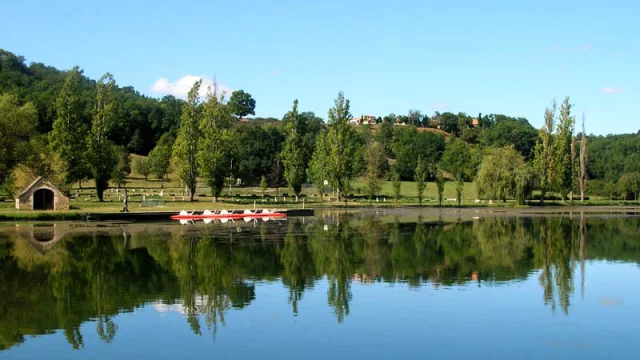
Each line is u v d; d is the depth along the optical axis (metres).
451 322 22.28
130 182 149.75
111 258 37.31
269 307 24.53
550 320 22.64
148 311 23.86
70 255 38.53
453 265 35.53
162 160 139.88
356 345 19.45
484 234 54.00
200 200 99.00
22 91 187.25
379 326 21.70
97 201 90.75
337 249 42.19
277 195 125.19
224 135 95.75
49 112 160.50
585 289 28.50
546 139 121.44
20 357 18.34
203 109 97.00
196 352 18.78
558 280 30.81
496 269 34.19
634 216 82.94
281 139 175.25
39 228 56.69
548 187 121.25
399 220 71.81
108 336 20.44
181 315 23.17
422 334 20.72
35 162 81.44
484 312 23.81
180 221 67.62
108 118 92.94
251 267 34.22
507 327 21.64
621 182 143.50
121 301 25.52
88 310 23.92
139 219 68.75
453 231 56.81
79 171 89.88
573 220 74.00
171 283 29.47
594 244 46.84
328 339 20.09
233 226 61.19
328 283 29.61
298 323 22.06
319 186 111.12
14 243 44.59
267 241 46.91
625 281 30.62
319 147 113.25
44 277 30.95
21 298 26.08
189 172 96.69
